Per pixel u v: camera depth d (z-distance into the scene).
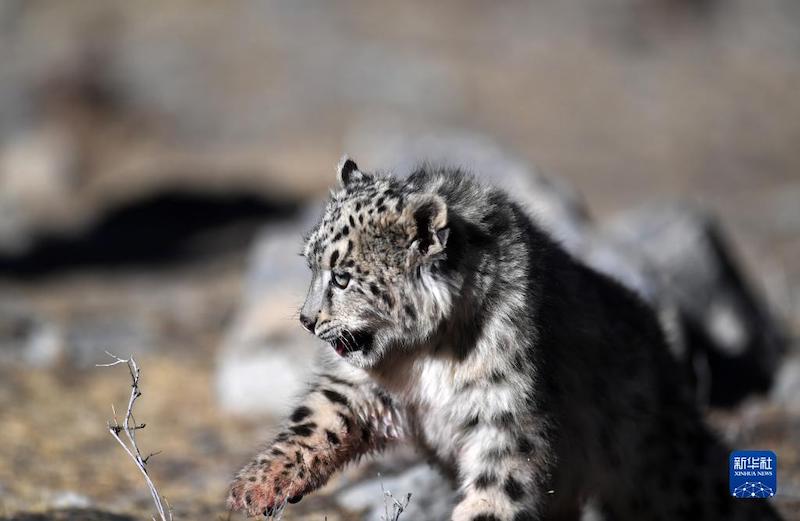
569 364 7.27
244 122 36.19
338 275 6.88
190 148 35.12
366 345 6.96
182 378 13.98
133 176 33.22
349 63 38.34
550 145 33.84
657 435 7.86
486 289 6.86
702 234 13.41
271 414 12.18
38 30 40.84
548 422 6.98
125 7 42.50
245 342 12.55
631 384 7.72
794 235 24.05
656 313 8.66
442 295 6.79
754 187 30.56
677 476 7.93
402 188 7.07
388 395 7.22
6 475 9.81
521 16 43.16
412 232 6.75
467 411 6.96
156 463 10.59
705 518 8.01
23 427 11.53
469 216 6.98
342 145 34.00
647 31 43.31
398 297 6.84
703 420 8.32
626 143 34.25
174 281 21.31
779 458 10.22
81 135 35.62
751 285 15.04
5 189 32.59
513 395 6.86
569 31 42.53
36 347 15.01
